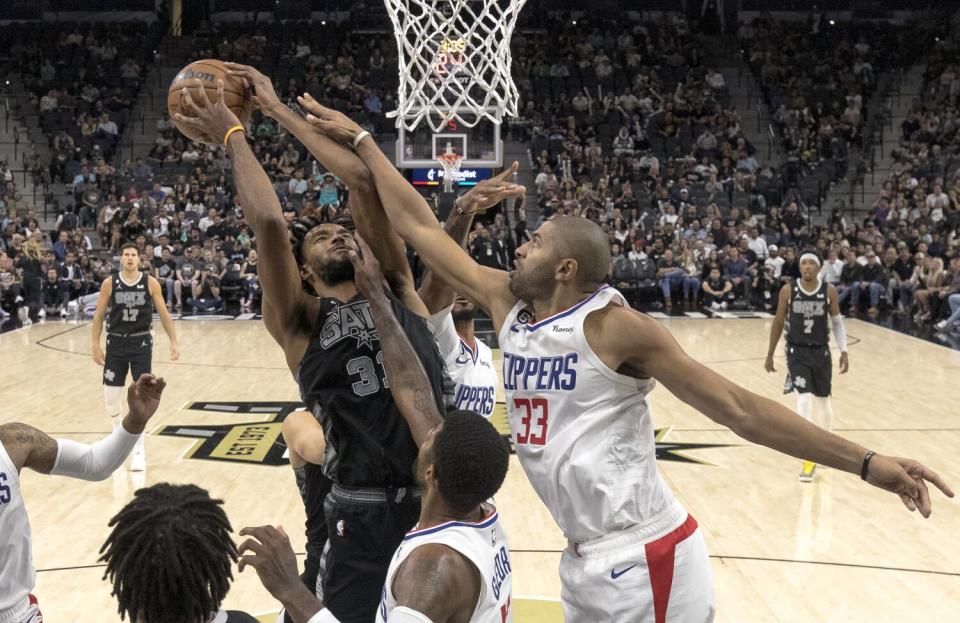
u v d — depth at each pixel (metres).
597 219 18.25
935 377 10.71
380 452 2.70
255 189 2.55
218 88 2.72
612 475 2.39
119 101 22.45
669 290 17.50
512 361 2.51
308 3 26.33
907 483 2.22
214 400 9.38
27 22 25.66
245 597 4.68
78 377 10.73
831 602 4.61
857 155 22.19
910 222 18.17
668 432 8.15
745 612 4.49
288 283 2.66
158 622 1.84
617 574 2.40
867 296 17.14
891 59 24.48
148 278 7.33
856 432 8.14
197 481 6.66
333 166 2.74
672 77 23.75
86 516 5.94
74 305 16.30
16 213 18.81
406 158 13.43
